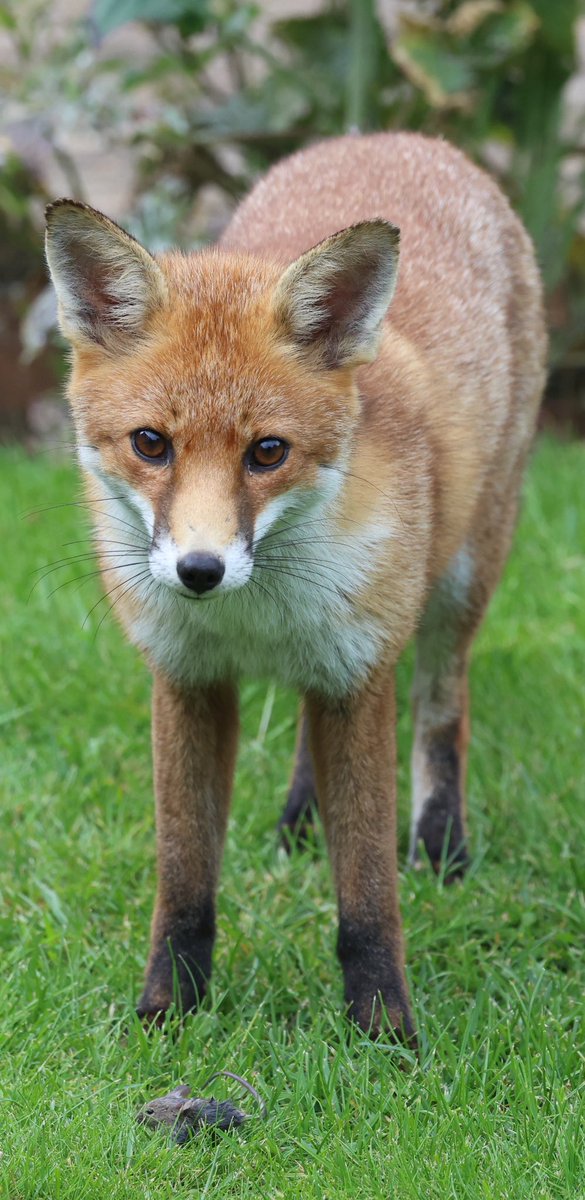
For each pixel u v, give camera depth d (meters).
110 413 6.39
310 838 9.07
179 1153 6.01
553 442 16.84
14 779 9.62
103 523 7.03
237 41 16.00
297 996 7.44
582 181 16.69
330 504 6.64
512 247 9.58
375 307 6.48
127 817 9.36
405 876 8.63
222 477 6.15
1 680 10.95
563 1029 6.94
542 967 7.46
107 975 7.50
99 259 6.47
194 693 7.27
